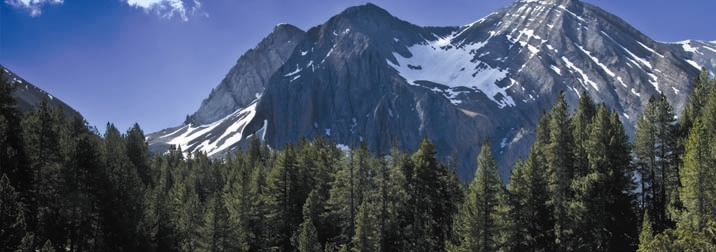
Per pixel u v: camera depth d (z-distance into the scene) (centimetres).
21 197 4759
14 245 3875
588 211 5078
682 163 5312
